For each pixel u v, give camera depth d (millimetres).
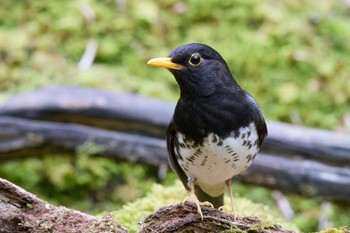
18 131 10688
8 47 13000
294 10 14328
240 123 6824
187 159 7031
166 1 14008
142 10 13688
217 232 6176
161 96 12469
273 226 6148
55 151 10922
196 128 6832
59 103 10867
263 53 13383
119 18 13695
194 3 13984
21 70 12797
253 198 11672
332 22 14133
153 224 6188
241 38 13594
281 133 10719
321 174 10484
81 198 11734
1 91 12438
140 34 13586
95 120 10961
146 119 10914
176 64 6930
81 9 13680
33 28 13414
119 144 10828
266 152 10773
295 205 11859
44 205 6203
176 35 13656
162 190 8469
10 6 13742
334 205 11789
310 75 13305
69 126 10859
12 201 6094
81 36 13453
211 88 6848
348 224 11648
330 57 13570
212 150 6828
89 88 11125
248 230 6117
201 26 13805
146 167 11852
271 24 13805
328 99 13070
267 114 12750
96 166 11711
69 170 11750
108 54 13258
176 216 6203
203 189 7543
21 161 11742
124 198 11648
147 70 13086
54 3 13789
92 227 6172
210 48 7020
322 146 10656
